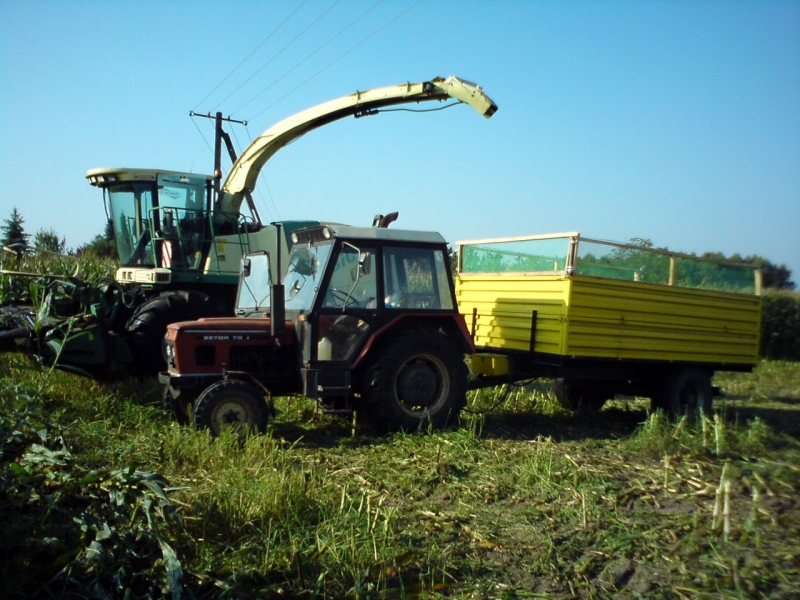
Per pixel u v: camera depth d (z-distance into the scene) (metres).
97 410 7.25
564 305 7.70
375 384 7.10
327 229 7.11
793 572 4.32
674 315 8.55
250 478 5.20
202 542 4.11
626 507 5.44
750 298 9.38
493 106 9.49
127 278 10.14
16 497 4.05
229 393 6.50
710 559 4.49
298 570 3.94
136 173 10.49
